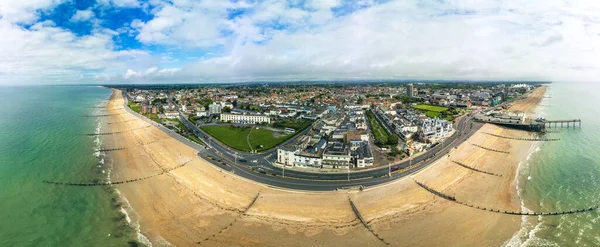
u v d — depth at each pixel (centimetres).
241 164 14450
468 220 9475
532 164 14900
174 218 9581
